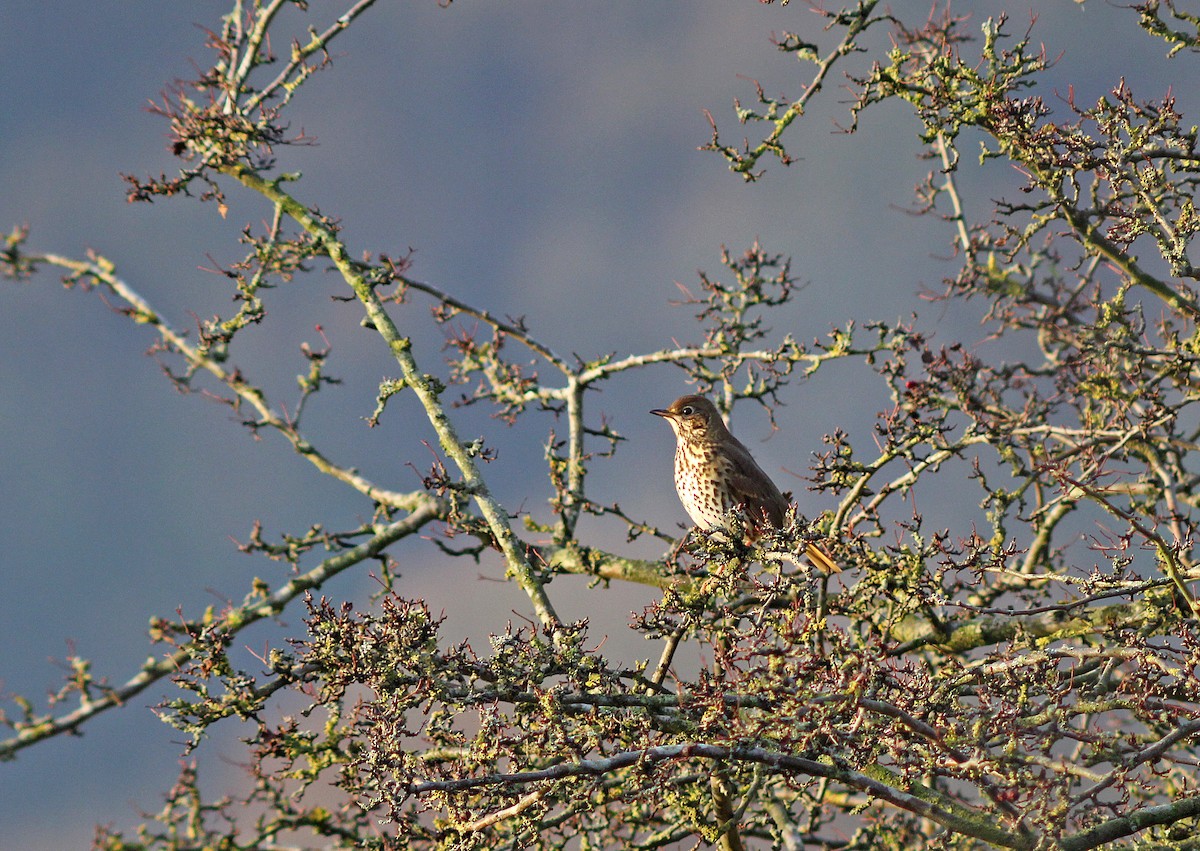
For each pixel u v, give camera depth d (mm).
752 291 14641
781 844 11828
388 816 7930
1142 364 12195
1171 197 11211
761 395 14508
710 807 10258
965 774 8305
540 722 8375
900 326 13016
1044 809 8461
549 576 12414
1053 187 11281
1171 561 9266
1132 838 10898
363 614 8656
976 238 14703
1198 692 8984
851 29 12023
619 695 8789
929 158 14906
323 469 14211
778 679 7949
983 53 11664
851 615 10820
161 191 13453
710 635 9164
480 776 8352
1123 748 8883
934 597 9406
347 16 13695
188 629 10328
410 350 13719
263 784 12086
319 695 9102
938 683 9258
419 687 8336
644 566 14281
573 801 9000
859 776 8477
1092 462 11477
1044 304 14055
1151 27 11375
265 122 13617
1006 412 13000
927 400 12289
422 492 13773
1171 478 12484
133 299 14664
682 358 14609
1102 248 11859
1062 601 10586
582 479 14852
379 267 14492
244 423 14344
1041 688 9344
